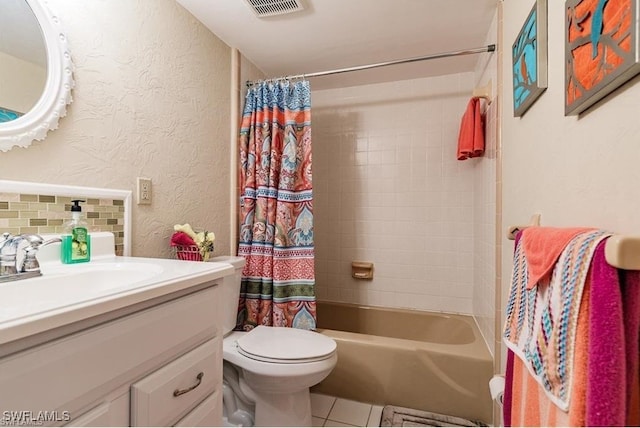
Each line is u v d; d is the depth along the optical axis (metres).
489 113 1.71
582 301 0.48
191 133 1.57
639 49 0.48
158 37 1.36
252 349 1.35
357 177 2.52
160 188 1.37
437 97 2.32
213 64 1.74
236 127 1.91
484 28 1.72
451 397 1.61
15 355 0.47
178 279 0.77
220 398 0.96
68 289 0.86
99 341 0.59
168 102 1.42
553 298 0.56
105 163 1.12
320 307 2.53
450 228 2.30
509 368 0.76
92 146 1.08
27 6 0.91
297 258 1.82
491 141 1.66
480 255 1.96
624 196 0.56
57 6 0.97
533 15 0.96
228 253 1.86
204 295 0.89
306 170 1.86
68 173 1.00
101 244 1.08
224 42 1.84
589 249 0.49
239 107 1.94
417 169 2.37
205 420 0.87
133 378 0.66
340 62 2.12
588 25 0.64
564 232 0.59
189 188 1.55
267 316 1.78
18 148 0.88
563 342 0.51
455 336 2.13
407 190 2.40
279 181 1.84
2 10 0.86
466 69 2.21
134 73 1.24
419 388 1.66
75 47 1.02
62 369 0.53
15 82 0.88
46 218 0.94
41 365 0.50
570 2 0.72
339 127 2.56
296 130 1.88
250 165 1.87
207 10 1.54
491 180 1.66
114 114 1.16
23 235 0.83
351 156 2.54
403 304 2.40
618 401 0.41
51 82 0.95
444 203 2.31
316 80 2.40
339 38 1.81
